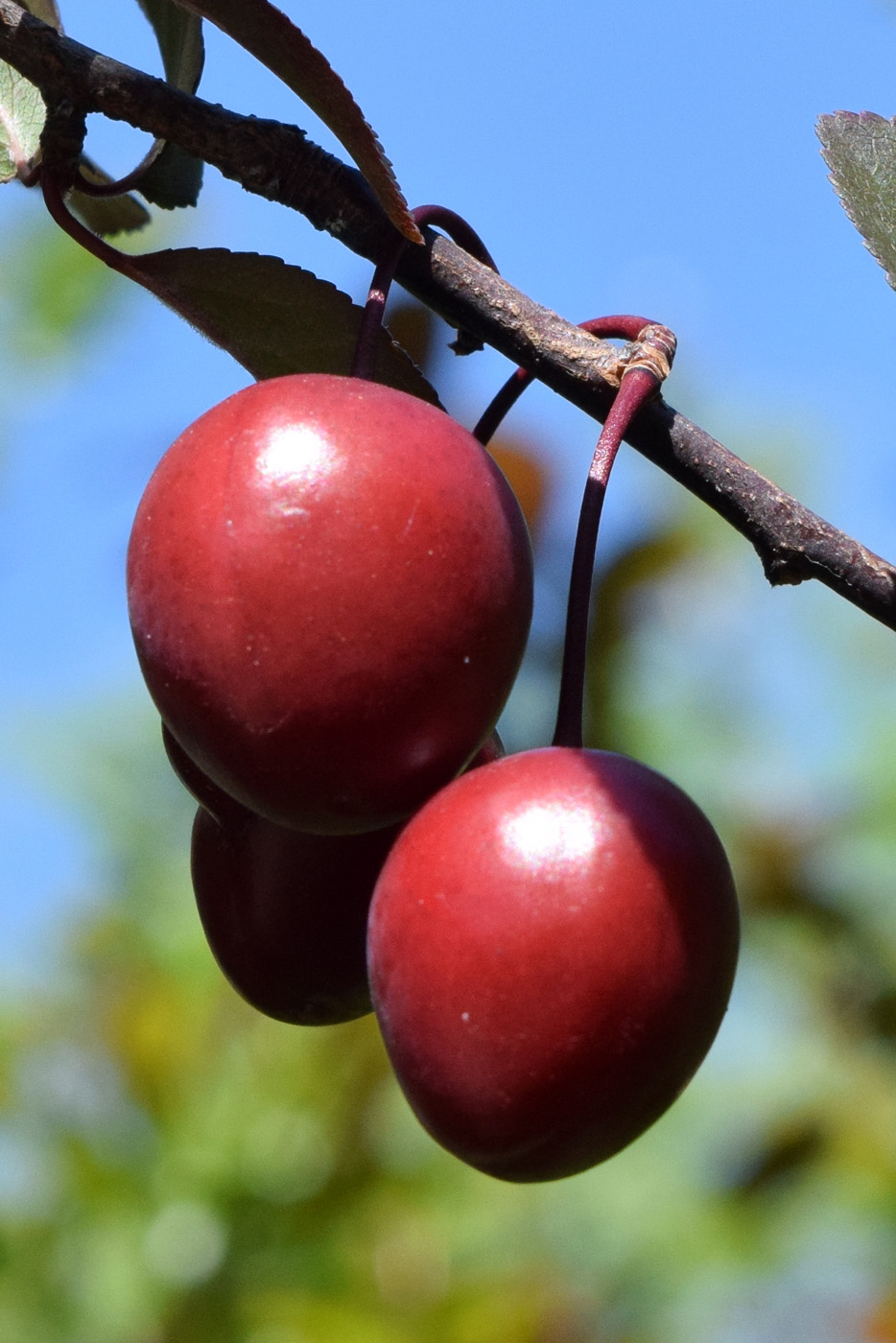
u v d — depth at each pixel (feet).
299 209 1.31
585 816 1.22
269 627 1.22
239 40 1.27
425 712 1.23
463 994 1.22
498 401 1.34
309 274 1.33
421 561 1.23
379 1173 1.53
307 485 1.23
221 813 1.30
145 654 1.24
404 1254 1.53
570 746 1.25
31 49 1.31
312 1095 1.54
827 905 1.57
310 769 1.23
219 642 1.23
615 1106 1.22
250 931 1.29
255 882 1.29
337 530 1.22
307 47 1.26
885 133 1.31
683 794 1.24
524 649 1.25
